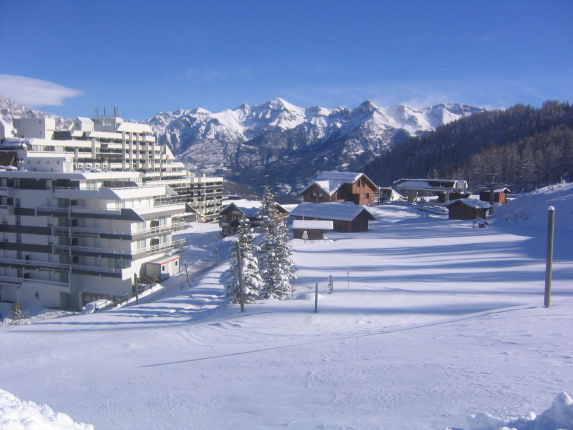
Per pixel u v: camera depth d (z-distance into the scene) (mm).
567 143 125688
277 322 22312
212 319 27219
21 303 52125
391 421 6648
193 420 8375
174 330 22797
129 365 15586
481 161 142000
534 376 8125
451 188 108625
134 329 27125
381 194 121938
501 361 9648
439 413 6695
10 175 52031
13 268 53188
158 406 9797
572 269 37875
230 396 9898
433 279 36031
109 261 50312
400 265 44094
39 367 16984
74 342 23266
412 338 14508
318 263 46250
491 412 6320
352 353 13117
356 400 8289
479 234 63250
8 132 95562
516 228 68312
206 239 79312
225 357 14977
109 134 101312
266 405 8805
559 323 13805
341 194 93188
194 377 12391
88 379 14023
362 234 68625
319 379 10406
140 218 48281
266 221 35156
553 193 83812
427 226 74125
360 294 29719
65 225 51438
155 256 53750
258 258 34250
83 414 9836
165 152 123250
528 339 11789
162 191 54562
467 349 11539
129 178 55844
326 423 7039
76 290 51188
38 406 7363
